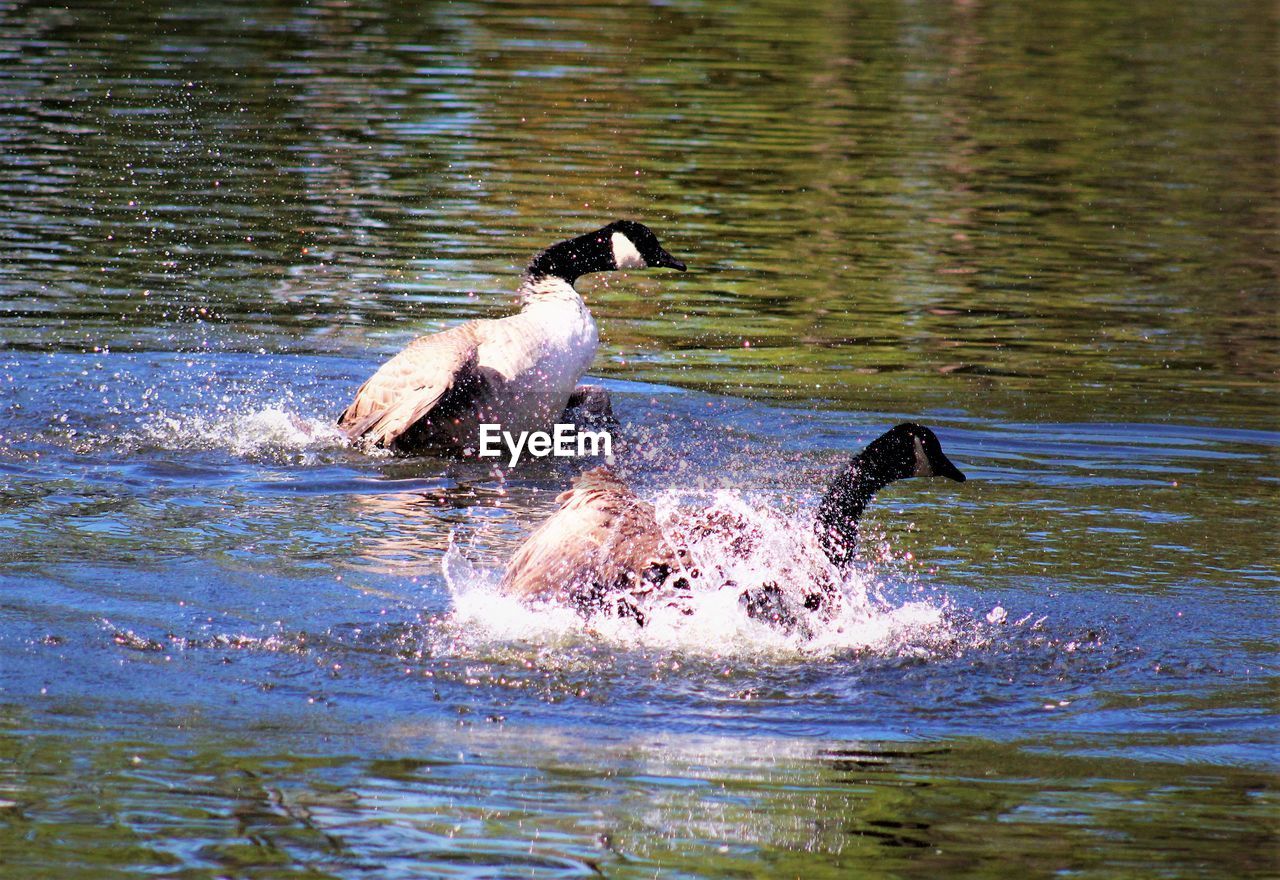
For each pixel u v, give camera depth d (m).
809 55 35.19
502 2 40.78
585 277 20.81
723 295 19.75
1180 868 6.72
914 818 7.14
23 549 10.76
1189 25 40.66
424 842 6.82
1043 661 9.25
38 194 22.81
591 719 8.23
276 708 8.25
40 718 8.01
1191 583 10.75
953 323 18.77
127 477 12.78
